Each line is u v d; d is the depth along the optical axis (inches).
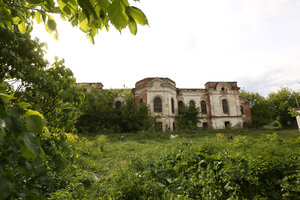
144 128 768.9
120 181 167.0
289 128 862.5
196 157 205.0
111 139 583.8
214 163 173.9
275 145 215.5
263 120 1033.5
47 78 82.2
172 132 744.3
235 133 727.7
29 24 71.4
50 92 85.9
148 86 860.6
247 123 1002.1
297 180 122.5
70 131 100.6
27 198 33.6
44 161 66.3
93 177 199.2
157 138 604.4
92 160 282.7
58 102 96.3
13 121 25.0
